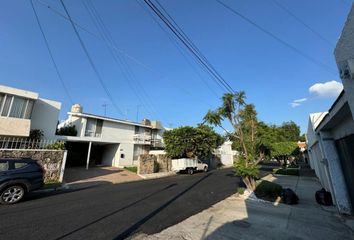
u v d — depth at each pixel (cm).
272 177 2047
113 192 1163
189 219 692
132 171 2291
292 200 916
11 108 1722
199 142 2753
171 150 2652
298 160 4312
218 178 1947
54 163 1430
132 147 2912
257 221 683
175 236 546
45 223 615
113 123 2861
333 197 851
